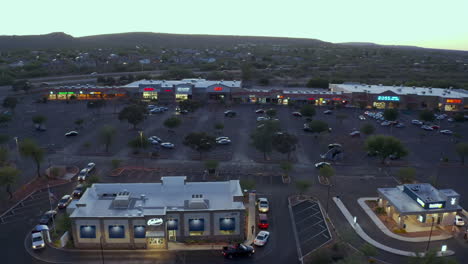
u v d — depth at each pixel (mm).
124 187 56438
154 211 51156
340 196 67062
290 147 83312
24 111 135125
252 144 89125
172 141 99375
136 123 110312
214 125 108500
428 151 94562
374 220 58312
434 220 56594
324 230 55125
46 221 55906
